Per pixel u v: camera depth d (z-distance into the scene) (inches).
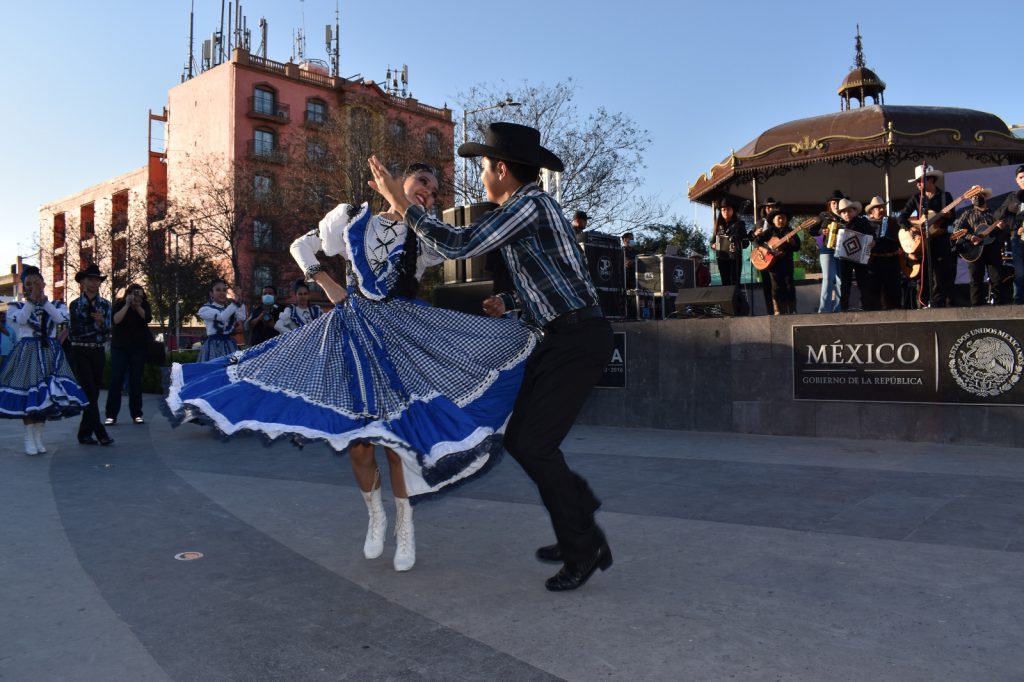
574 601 112.6
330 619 107.2
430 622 105.4
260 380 123.0
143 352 369.4
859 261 328.2
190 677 89.0
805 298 494.9
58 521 166.6
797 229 357.1
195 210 1428.4
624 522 159.5
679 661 90.6
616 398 325.7
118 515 171.9
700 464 228.1
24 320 267.1
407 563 128.6
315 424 117.1
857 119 439.2
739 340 293.9
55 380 269.6
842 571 123.2
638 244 1000.9
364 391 119.0
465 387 121.9
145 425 360.8
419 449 115.6
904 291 402.3
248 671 90.4
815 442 264.5
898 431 260.2
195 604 113.8
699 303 368.8
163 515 171.8
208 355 345.7
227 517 169.8
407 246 130.1
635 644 96.1
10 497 192.7
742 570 125.2
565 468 114.9
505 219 112.0
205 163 1546.5
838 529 149.3
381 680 87.4
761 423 288.7
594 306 117.5
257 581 124.6
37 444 269.0
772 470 215.0
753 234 384.5
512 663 91.4
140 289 364.2
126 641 99.9
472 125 967.0
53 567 132.7
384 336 124.6
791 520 157.6
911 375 257.6
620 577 123.3
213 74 1788.9
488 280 326.6
